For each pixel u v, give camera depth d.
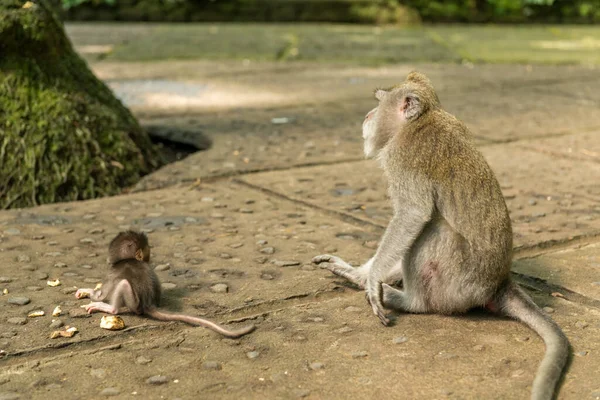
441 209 5.73
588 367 5.17
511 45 23.30
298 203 8.78
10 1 9.55
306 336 5.63
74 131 9.40
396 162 5.84
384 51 21.52
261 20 27.95
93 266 6.88
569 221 8.15
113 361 5.25
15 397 4.80
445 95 15.52
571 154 10.98
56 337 5.54
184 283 6.53
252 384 4.96
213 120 13.05
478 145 11.49
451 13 28.86
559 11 29.33
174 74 17.66
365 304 6.19
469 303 5.82
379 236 7.75
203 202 8.77
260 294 6.31
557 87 16.55
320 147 11.28
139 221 8.11
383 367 5.18
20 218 8.14
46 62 9.71
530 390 4.88
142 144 10.36
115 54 20.39
